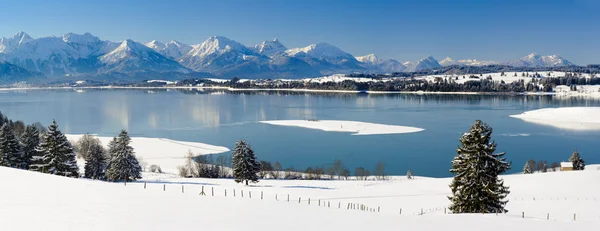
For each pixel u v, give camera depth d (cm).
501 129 16825
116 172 7331
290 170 9875
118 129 17038
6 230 1984
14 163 7744
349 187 6944
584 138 14638
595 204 4597
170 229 2214
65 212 2397
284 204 3231
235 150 7556
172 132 16275
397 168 10569
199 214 2627
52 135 6988
